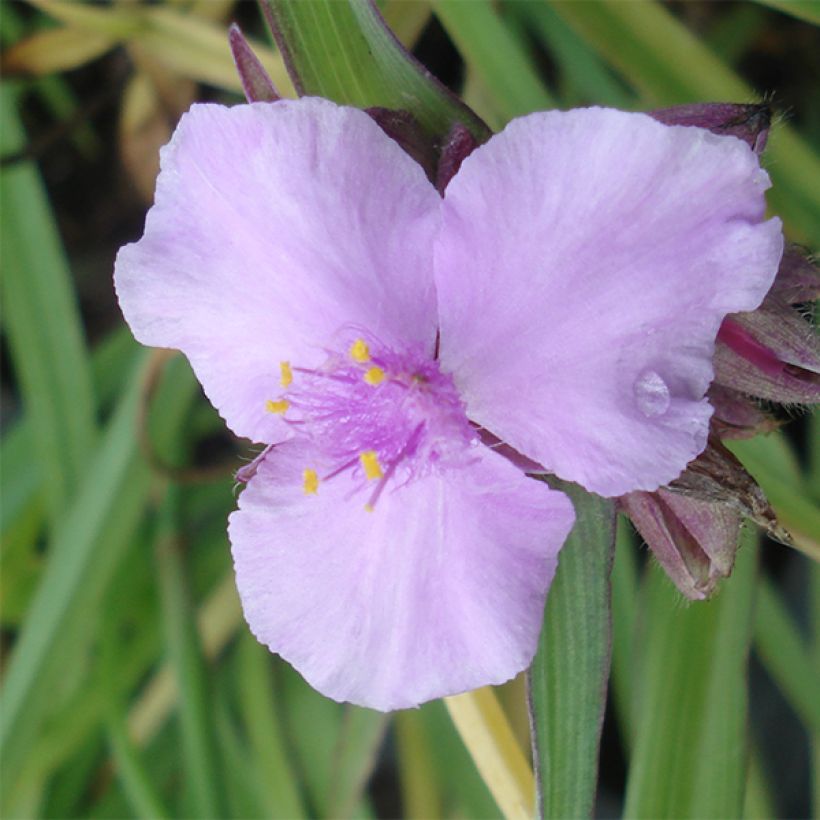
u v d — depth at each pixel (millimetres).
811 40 208
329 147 128
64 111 232
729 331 134
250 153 129
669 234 125
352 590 133
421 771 201
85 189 245
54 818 211
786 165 166
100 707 203
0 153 196
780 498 161
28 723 187
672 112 132
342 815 177
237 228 130
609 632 141
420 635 132
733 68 203
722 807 156
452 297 129
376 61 140
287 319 131
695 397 125
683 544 138
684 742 158
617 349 126
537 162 125
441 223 128
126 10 186
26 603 212
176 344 134
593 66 191
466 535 131
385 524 133
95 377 217
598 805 218
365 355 130
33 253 198
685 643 160
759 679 216
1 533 208
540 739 143
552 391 128
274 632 135
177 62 188
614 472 127
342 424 133
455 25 168
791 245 136
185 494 205
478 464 131
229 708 217
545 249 126
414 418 132
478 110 178
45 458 202
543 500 130
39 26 221
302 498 134
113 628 211
